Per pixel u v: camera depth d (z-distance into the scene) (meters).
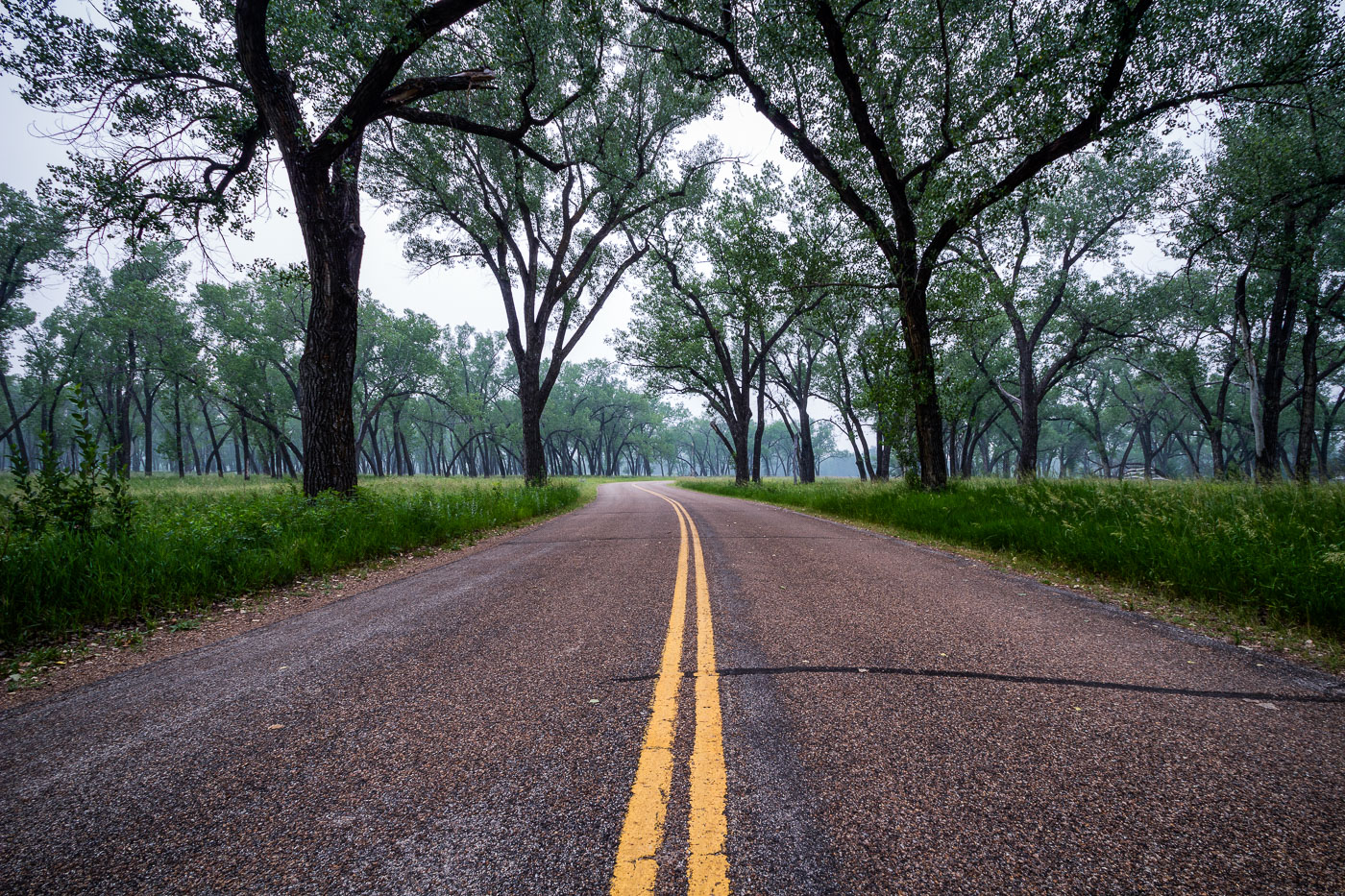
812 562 6.42
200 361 33.69
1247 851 1.52
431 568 6.70
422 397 57.22
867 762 2.02
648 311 27.88
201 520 6.84
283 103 8.98
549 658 3.24
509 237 19.69
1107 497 7.75
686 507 17.28
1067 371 27.77
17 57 8.47
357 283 10.66
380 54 9.09
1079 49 9.58
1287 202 14.43
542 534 10.22
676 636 3.60
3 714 2.66
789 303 15.84
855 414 32.62
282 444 39.56
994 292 18.47
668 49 13.90
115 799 1.87
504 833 1.66
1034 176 11.70
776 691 2.68
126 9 8.77
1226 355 25.12
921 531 9.19
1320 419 38.03
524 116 11.80
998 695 2.60
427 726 2.38
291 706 2.62
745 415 28.92
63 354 33.03
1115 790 1.82
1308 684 2.73
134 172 9.59
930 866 1.49
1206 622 3.88
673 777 1.94
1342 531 5.18
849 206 13.33
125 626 4.26
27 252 27.00
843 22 10.87
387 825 1.70
